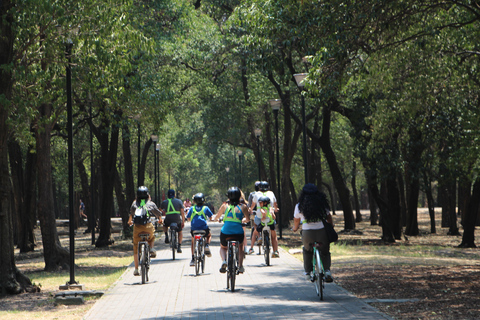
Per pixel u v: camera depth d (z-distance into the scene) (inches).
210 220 743.1
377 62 879.1
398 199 1569.9
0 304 589.6
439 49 951.6
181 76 1823.3
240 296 552.1
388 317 423.2
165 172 4114.2
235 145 2559.1
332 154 1685.5
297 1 679.1
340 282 644.1
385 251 1147.9
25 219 1539.1
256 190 951.0
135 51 794.8
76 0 713.6
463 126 1302.9
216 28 1907.0
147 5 1381.6
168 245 1346.0
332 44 677.3
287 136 1984.5
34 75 733.3
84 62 767.7
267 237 829.8
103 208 1467.8
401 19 733.9
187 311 476.7
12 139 1414.9
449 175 1640.0
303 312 453.7
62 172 2630.4
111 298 564.1
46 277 821.2
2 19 675.4
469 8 733.3
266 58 762.2
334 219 3021.7
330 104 1457.9
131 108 1023.0
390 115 1177.4
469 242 1380.4
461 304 480.1
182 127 2780.5
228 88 2005.4
